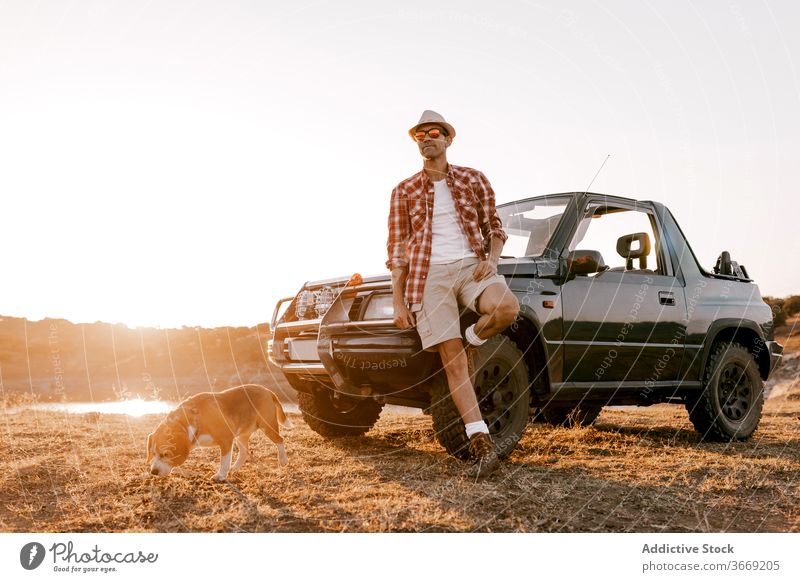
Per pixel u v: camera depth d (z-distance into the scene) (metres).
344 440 4.71
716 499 3.04
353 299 3.85
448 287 3.25
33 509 2.81
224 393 3.46
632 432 5.43
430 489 3.02
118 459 3.85
